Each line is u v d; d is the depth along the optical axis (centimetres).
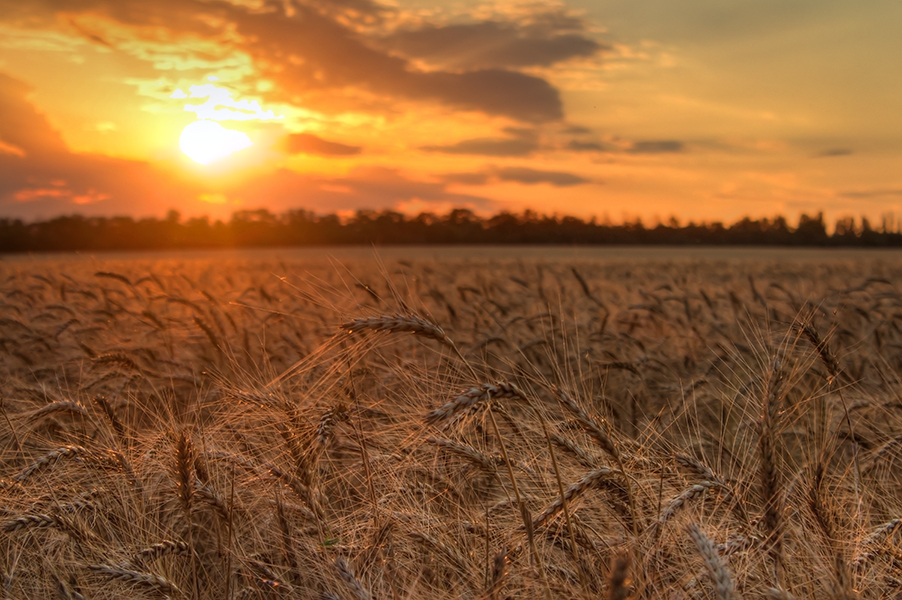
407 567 273
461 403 217
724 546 228
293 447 298
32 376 535
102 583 282
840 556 209
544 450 289
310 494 290
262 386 356
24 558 304
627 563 166
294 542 292
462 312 846
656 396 493
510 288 1283
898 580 229
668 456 269
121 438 350
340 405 292
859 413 380
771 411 236
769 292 1036
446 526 280
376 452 323
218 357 526
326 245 8644
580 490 236
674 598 220
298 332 595
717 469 303
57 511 299
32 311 840
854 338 614
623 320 789
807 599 216
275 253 6038
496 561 216
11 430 358
